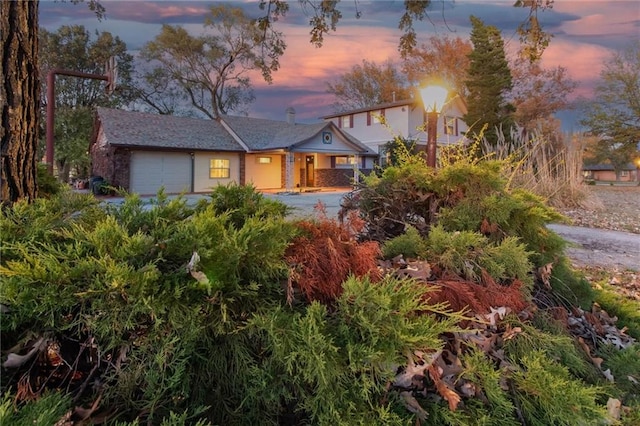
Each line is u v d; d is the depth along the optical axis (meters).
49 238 0.95
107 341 0.82
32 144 1.44
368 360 0.89
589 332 1.68
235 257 0.89
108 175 13.51
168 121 15.84
